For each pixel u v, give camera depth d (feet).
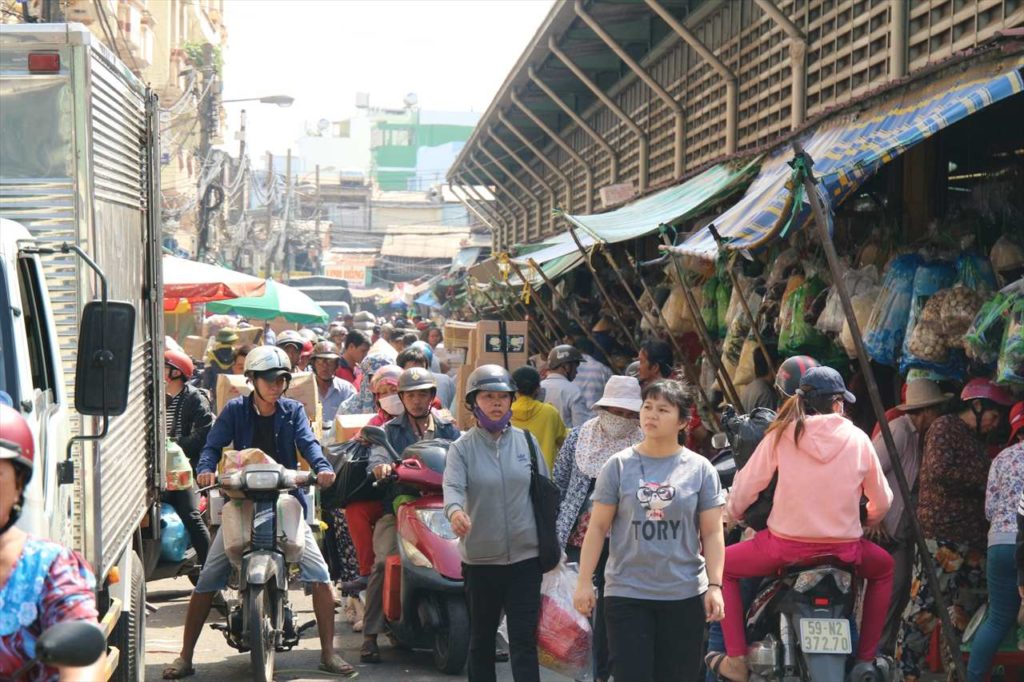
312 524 30.22
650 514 21.09
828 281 34.55
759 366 38.58
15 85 20.21
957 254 29.78
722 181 44.45
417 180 403.95
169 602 40.14
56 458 18.01
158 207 28.66
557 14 72.90
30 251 18.29
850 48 44.50
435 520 30.58
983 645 24.82
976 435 26.71
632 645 21.21
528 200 126.21
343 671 30.30
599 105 90.89
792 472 21.98
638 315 59.93
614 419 26.43
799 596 21.79
